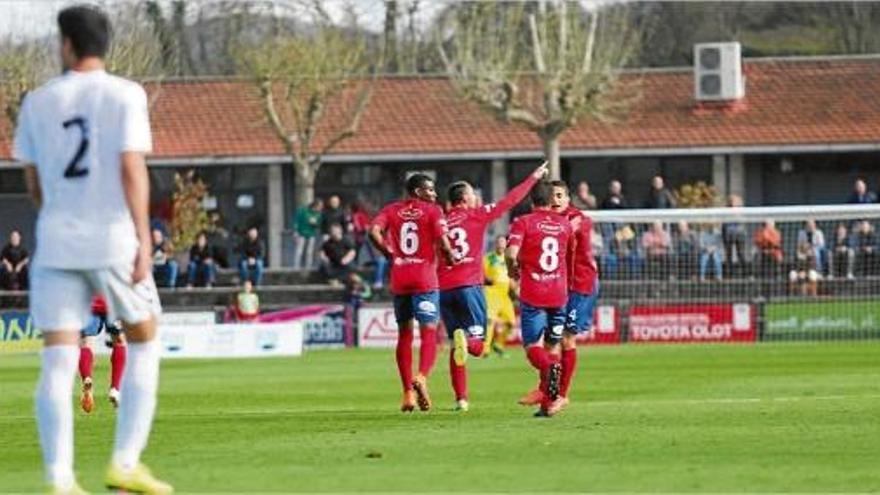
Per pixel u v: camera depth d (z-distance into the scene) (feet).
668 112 520.01
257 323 339.36
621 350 304.91
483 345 160.56
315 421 144.36
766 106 521.65
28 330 341.41
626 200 518.37
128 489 89.97
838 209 350.64
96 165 87.66
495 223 481.05
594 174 518.37
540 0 475.31
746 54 613.52
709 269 361.71
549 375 144.46
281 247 485.15
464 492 92.73
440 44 487.20
